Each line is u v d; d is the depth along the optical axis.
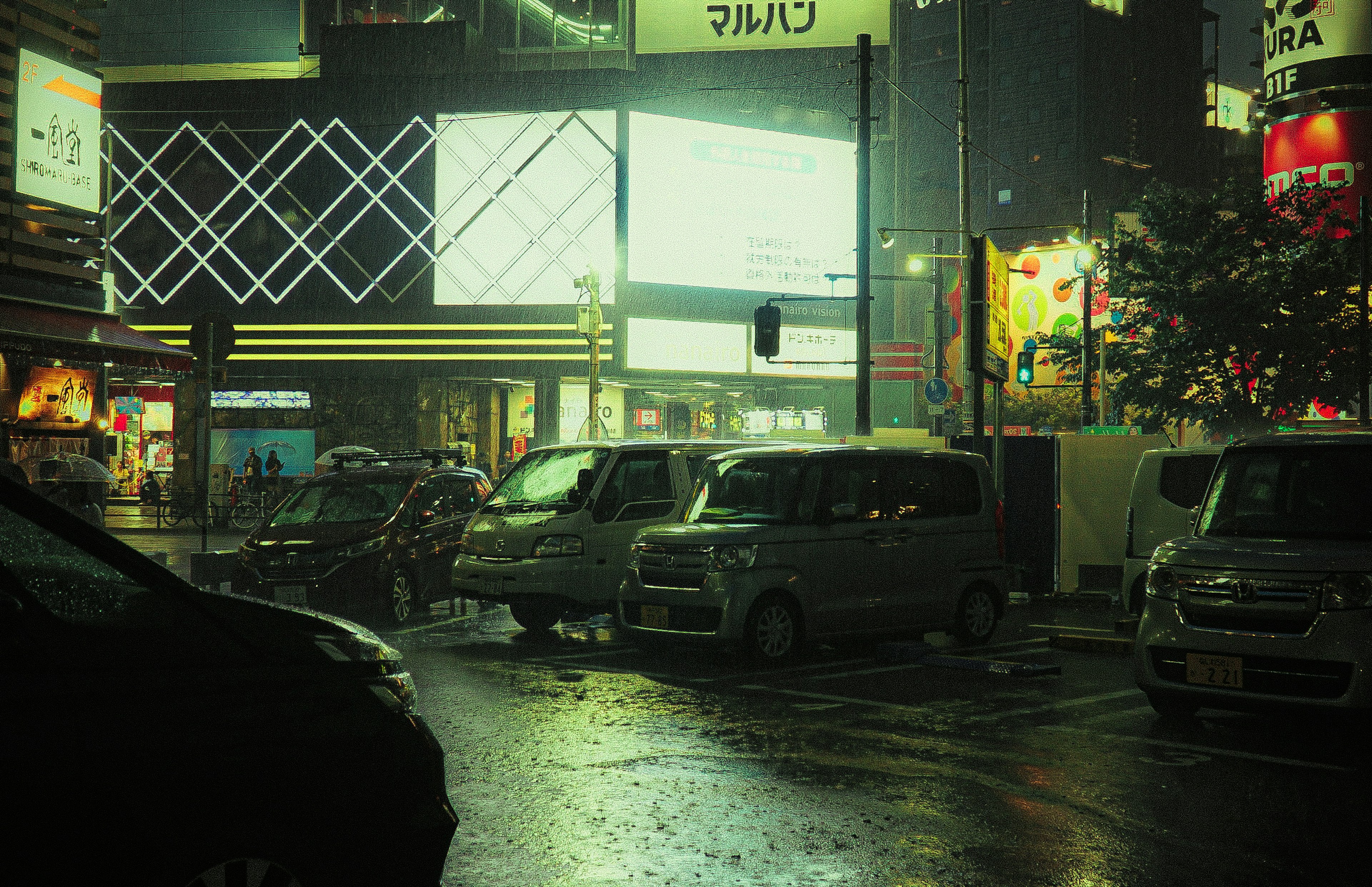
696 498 11.21
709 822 5.59
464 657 10.87
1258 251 26.20
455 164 41.09
